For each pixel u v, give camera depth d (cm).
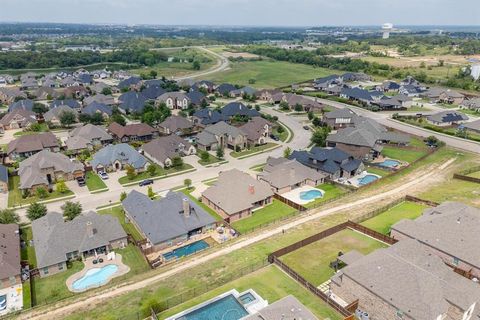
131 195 7600
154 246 6353
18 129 13450
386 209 7569
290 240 6406
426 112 16262
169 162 10088
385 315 4481
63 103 15288
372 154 10788
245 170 9925
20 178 8762
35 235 6369
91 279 5647
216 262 5844
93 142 11519
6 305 5075
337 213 7425
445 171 9662
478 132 13025
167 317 4678
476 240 5634
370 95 17512
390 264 4784
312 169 9338
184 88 19912
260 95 19025
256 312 4366
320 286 5234
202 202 8138
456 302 4334
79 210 7181
